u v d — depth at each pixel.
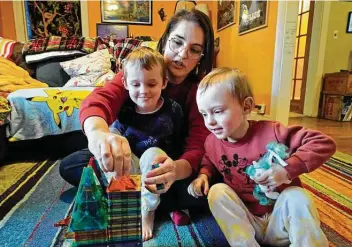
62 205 0.95
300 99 3.86
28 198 1.00
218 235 0.79
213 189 0.70
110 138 0.53
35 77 2.11
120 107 0.84
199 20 0.83
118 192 0.52
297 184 0.69
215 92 0.65
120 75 0.88
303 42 3.81
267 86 2.44
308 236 0.60
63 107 1.49
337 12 3.54
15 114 1.43
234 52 3.20
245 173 0.72
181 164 0.74
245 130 0.71
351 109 3.25
